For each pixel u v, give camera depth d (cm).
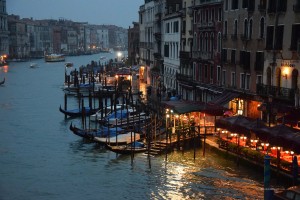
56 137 3744
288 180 2295
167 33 5659
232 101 3794
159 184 2492
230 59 3806
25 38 17575
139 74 7881
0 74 10394
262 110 3166
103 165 2884
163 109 3803
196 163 2831
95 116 4297
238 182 2461
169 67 5631
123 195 2353
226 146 2848
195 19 4575
